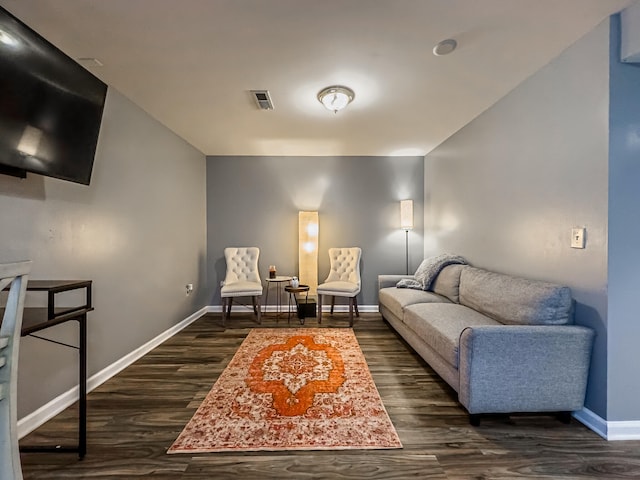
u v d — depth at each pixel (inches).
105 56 81.4
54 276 78.2
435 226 167.8
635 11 63.3
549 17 67.1
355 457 61.9
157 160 126.6
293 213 184.4
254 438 67.3
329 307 182.2
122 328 103.7
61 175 71.5
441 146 158.9
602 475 57.4
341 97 101.0
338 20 67.8
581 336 70.4
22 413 68.9
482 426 72.0
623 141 67.7
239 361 108.3
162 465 59.7
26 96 61.8
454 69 88.3
